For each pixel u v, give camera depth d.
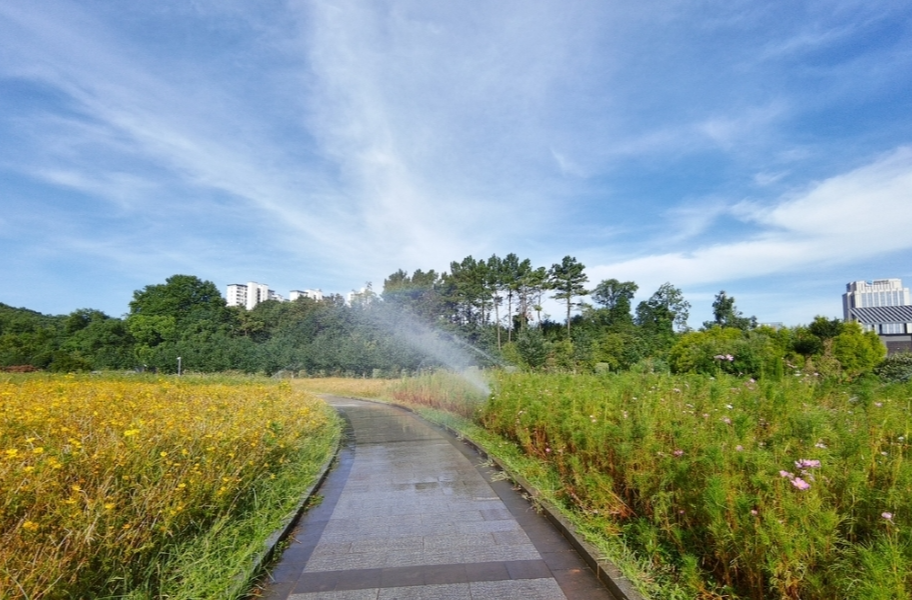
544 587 3.29
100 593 2.88
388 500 5.41
